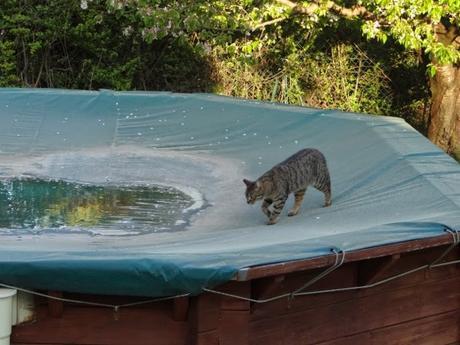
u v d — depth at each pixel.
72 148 8.20
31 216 6.59
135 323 5.23
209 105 8.74
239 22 9.69
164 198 7.02
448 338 6.00
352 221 6.00
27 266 4.98
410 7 8.72
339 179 7.01
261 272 5.01
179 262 5.01
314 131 7.96
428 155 6.97
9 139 8.27
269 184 6.18
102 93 8.89
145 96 8.89
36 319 5.16
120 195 7.08
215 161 7.89
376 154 7.12
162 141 8.38
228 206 6.84
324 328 5.56
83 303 5.14
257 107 8.49
